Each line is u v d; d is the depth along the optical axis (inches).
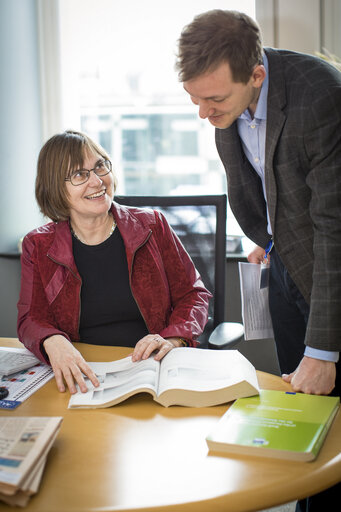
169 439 40.1
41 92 113.8
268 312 68.7
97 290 66.0
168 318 67.6
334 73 53.5
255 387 45.0
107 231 66.9
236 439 37.8
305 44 100.9
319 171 52.2
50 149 62.9
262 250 73.3
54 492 34.0
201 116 52.3
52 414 45.0
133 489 33.9
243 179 66.4
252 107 57.8
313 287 51.1
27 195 112.7
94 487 34.3
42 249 64.6
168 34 110.7
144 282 66.1
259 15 101.3
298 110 52.6
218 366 49.1
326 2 99.3
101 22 111.7
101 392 47.9
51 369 55.2
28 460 34.3
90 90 115.8
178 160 120.6
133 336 66.6
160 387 46.5
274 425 39.6
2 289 108.0
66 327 64.7
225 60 47.4
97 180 62.7
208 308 71.8
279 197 56.9
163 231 68.7
